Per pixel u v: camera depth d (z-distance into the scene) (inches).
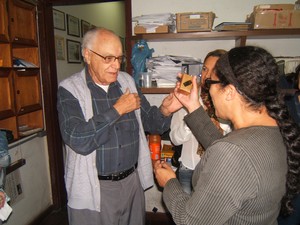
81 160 49.9
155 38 72.8
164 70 73.9
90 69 52.2
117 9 192.7
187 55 83.4
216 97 27.3
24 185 83.7
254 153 22.8
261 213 24.0
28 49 86.4
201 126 38.4
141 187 60.3
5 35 68.7
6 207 59.1
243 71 24.1
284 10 65.3
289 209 27.3
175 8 80.7
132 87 59.0
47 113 91.6
